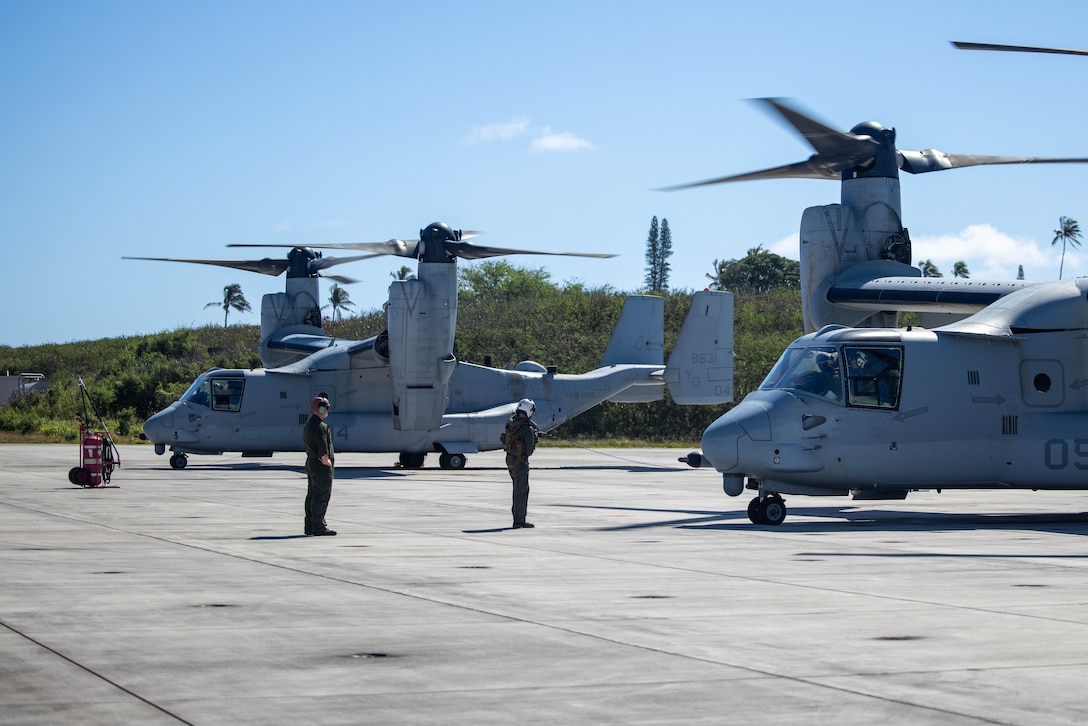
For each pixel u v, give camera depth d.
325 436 15.55
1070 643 8.29
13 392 71.06
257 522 17.47
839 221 22.22
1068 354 18.77
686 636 8.53
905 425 18.09
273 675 7.30
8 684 7.02
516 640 8.38
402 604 9.90
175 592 10.49
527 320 76.12
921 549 14.12
